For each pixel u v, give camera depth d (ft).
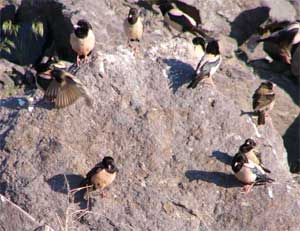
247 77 69.77
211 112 58.13
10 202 51.11
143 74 59.00
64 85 54.24
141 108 57.21
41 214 51.75
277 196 54.80
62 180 53.01
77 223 51.85
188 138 56.85
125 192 53.47
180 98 58.34
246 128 58.39
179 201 53.88
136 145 55.72
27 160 53.57
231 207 54.39
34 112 55.67
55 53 71.10
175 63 60.13
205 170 55.62
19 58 71.15
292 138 70.85
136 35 61.98
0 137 54.70
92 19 70.23
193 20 72.64
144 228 52.47
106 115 56.39
